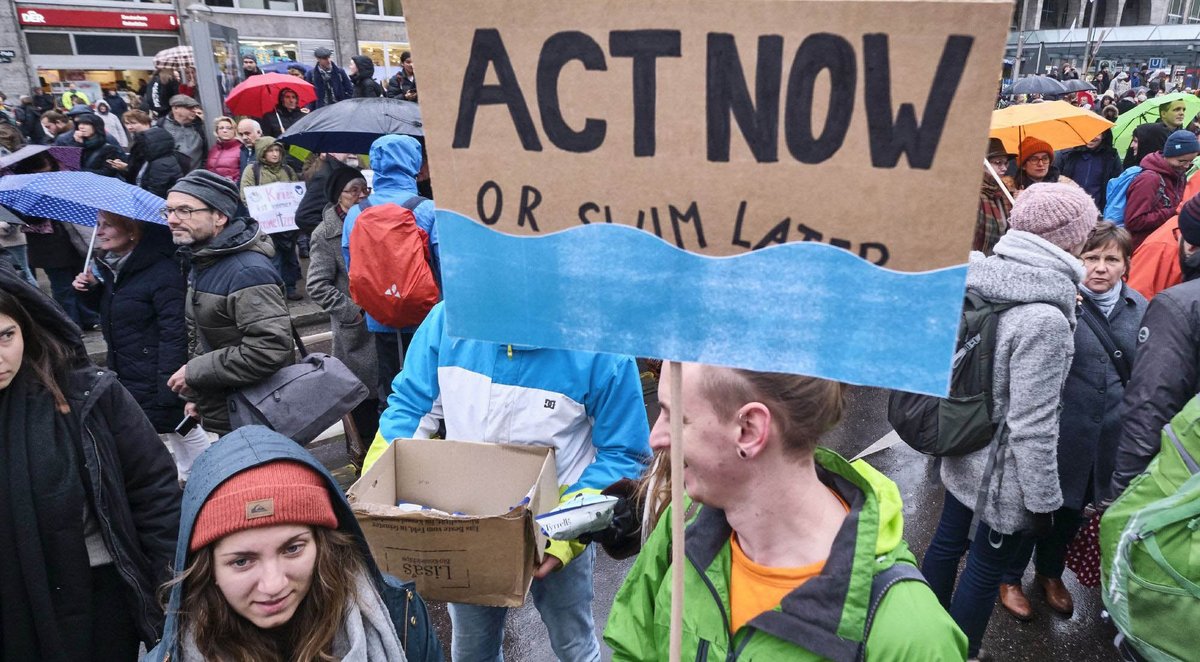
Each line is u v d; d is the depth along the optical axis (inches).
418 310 143.7
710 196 38.5
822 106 35.4
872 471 47.1
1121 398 107.2
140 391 136.3
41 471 69.4
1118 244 107.0
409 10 41.1
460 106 41.9
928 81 33.5
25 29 696.4
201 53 344.5
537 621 126.1
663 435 47.2
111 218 129.6
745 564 46.6
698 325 40.5
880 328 37.0
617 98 38.8
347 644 56.3
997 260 91.9
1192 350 87.7
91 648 74.6
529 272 43.4
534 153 41.2
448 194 43.8
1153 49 1047.0
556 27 38.8
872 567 41.8
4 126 280.5
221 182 117.7
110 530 73.7
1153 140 293.3
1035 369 87.6
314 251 168.7
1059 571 124.0
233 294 116.4
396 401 89.0
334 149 235.5
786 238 37.8
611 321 42.3
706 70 37.0
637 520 70.9
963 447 92.8
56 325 71.1
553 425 80.3
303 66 482.3
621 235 40.8
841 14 34.1
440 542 69.4
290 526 53.6
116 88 753.6
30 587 69.9
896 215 35.5
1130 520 75.0
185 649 54.6
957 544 102.4
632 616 55.1
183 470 146.4
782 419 42.3
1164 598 71.9
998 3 31.8
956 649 41.3
